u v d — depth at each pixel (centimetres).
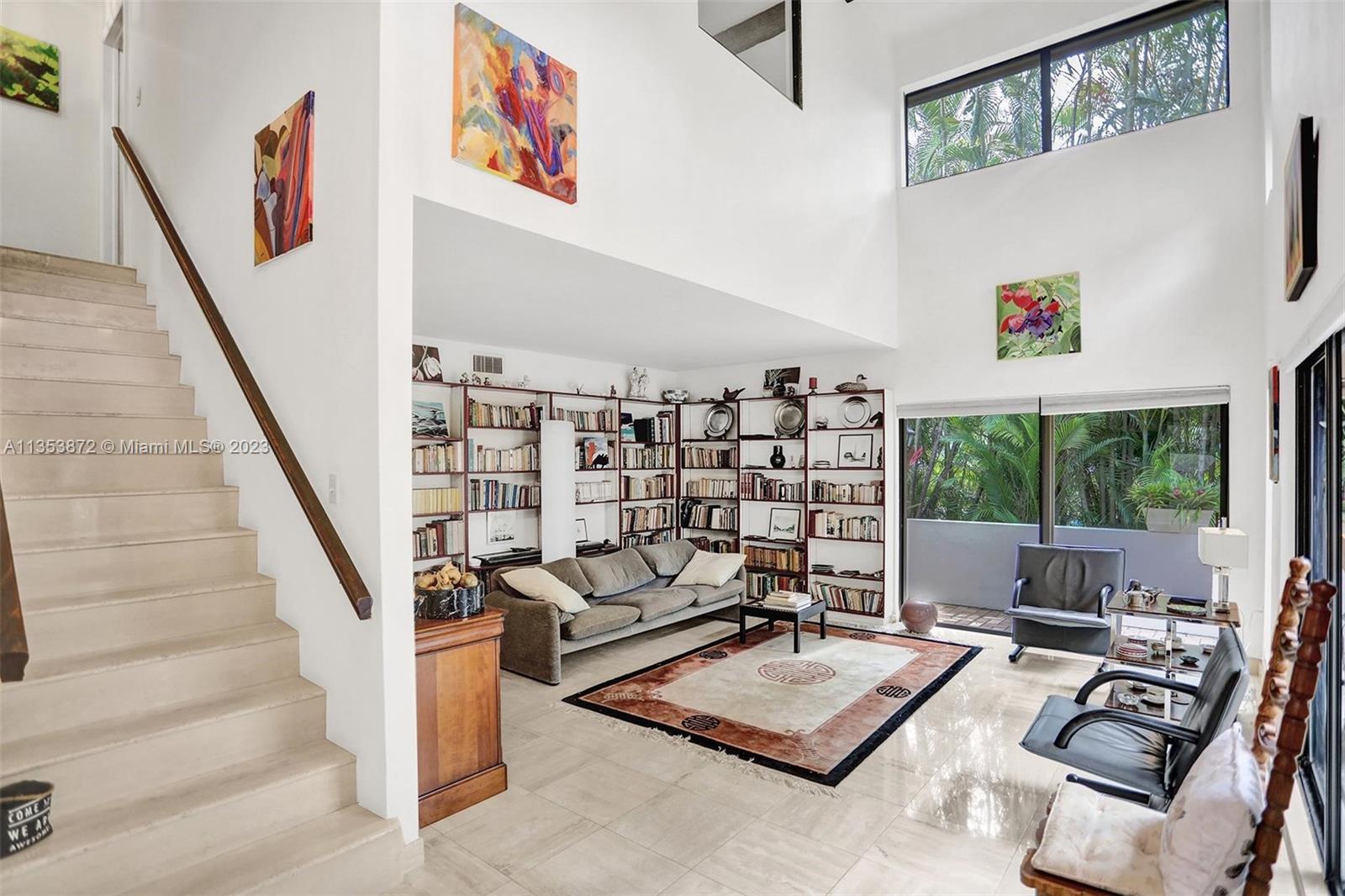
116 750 237
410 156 274
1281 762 164
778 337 611
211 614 305
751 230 471
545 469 643
